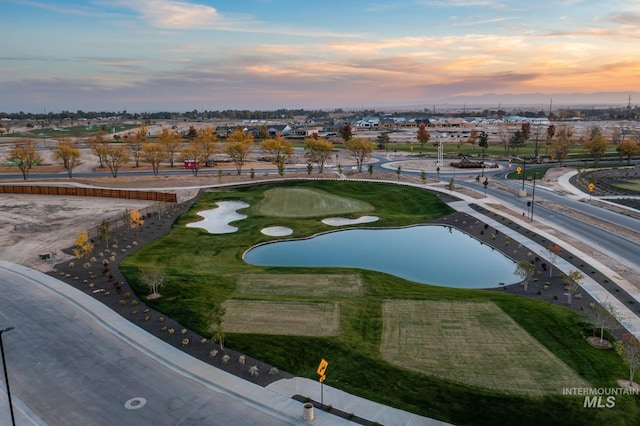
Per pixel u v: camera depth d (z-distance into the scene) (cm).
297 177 9906
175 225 6069
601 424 2173
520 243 5278
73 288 3841
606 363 2702
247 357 2777
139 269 4300
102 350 2873
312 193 7925
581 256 4728
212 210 7106
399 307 3500
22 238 5391
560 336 3027
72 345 2934
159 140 14700
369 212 7000
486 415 2236
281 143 13075
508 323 3216
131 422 2206
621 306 3528
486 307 3484
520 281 4219
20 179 9938
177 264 4553
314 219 6531
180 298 3628
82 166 12294
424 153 14875
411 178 9869
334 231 6059
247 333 3064
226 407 2319
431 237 5841
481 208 7006
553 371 2620
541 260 4669
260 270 4391
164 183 9138
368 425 2167
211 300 3606
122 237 5447
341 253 5162
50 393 2436
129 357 2794
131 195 7731
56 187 8100
